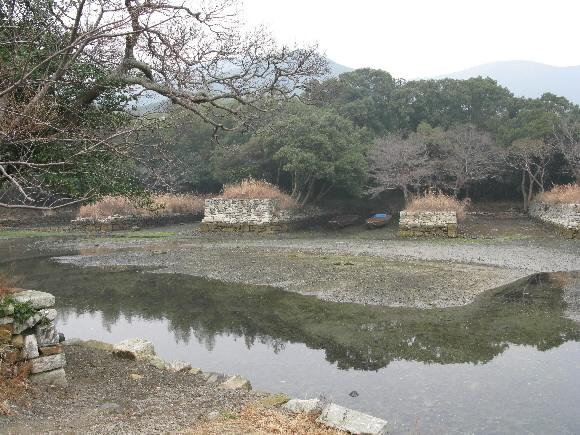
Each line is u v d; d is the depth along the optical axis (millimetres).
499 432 5988
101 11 6906
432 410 6672
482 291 13680
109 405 5949
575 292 13523
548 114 39844
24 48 7340
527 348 9125
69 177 7570
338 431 5473
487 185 44438
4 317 5902
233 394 6645
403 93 46938
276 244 24797
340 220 37875
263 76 8984
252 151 37500
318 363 8664
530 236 26141
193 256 21109
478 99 47594
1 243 26203
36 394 5895
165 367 7910
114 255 21797
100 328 11211
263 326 11023
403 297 13094
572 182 40125
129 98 8906
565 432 5945
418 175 36188
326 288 14375
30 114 6387
